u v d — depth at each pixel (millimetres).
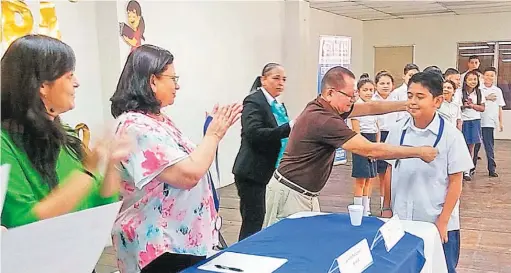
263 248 1753
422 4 8734
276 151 3254
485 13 10273
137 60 1590
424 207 2195
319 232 1954
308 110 2451
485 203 5320
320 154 2449
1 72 1115
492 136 6762
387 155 2174
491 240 4129
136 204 1572
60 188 1071
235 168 3359
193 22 5711
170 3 5289
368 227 2029
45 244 843
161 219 1578
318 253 1677
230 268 1550
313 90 9117
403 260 1640
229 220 4918
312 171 2480
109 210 972
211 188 1771
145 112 1592
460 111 6023
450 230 2223
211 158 1567
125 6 4324
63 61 1184
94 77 4191
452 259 2248
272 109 3426
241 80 6699
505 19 10188
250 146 3275
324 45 7500
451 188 2141
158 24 5105
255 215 3324
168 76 1625
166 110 5316
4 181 856
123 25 4270
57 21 3775
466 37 10562
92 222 930
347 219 2178
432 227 2049
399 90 5684
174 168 1498
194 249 1631
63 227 869
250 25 6824
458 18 10562
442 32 10750
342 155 8016
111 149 1249
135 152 1483
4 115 1095
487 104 6738
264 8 7109
